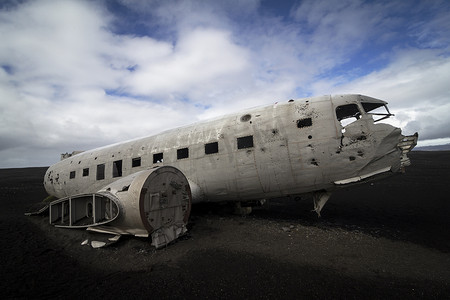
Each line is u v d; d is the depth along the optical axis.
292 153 6.78
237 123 7.88
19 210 13.28
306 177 6.76
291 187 7.11
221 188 7.80
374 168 6.20
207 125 8.62
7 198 17.77
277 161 6.93
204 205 9.24
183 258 5.24
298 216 8.78
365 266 4.60
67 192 12.56
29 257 5.85
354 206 10.71
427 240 5.94
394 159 6.12
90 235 7.20
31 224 9.72
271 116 7.39
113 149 10.98
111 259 5.54
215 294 3.75
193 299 3.64
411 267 4.55
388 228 6.98
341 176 6.48
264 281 4.08
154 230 5.86
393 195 12.73
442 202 10.37
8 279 4.56
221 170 7.62
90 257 5.80
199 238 6.48
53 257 5.84
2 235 8.06
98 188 10.84
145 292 3.89
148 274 4.58
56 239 7.48
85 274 4.81
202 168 7.95
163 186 6.22
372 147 6.11
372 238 6.04
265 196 7.68
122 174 9.88
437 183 15.01
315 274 4.28
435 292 3.69
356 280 4.06
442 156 31.19
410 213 8.89
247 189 7.54
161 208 6.10
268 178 7.14
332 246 5.57
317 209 7.31
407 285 3.90
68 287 4.20
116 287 4.12
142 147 9.77
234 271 4.50
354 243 5.73
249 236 6.42
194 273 4.50
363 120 6.32
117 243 6.46
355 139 6.26
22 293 3.98
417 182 15.91
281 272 4.39
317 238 6.09
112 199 6.06
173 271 4.64
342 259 4.91
